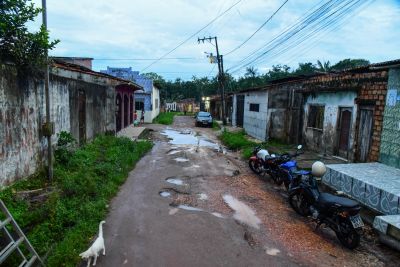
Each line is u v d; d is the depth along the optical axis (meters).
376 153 9.03
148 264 4.65
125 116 22.48
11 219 4.20
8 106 6.31
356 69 10.01
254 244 5.44
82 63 21.36
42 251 4.78
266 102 16.86
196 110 61.47
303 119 13.95
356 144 10.17
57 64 9.55
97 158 10.47
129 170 10.37
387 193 6.09
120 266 4.58
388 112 8.48
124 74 30.62
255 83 52.88
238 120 26.06
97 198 7.06
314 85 12.84
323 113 12.30
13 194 6.05
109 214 6.48
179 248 5.15
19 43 6.32
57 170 7.97
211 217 6.53
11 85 6.42
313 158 11.06
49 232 5.30
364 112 9.89
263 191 8.63
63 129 9.70
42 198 6.25
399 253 5.30
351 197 7.20
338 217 5.65
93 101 13.17
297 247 5.43
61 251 4.69
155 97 35.75
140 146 13.95
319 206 5.97
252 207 7.30
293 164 8.63
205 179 9.54
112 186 8.02
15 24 6.16
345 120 10.89
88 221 5.89
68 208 6.22
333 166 8.23
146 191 8.14
